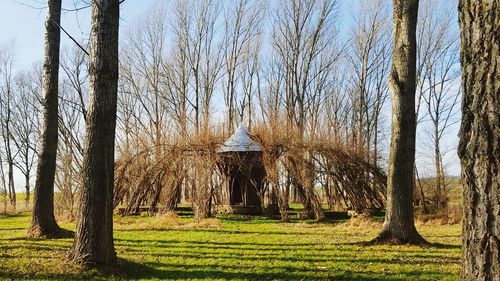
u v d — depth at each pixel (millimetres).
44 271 7762
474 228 3473
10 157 45094
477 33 3488
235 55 39375
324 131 22922
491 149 3377
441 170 28312
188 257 9633
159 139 23281
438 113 36219
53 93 13336
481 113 3434
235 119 41688
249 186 23469
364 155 23984
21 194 60688
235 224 18297
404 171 11602
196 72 38562
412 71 11539
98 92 8109
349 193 22250
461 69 3648
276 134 22031
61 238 12734
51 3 13258
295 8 37781
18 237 12727
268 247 11180
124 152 23406
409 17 11469
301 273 8047
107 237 8164
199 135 22328
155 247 11141
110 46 8195
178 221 17859
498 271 3307
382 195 23547
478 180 3447
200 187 21109
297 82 37125
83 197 8125
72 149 25891
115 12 8289
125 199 24234
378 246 11172
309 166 21484
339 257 9625
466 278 3523
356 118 42281
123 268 8156
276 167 21031
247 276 7820
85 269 7820
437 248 10852
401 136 11578
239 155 22250
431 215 21469
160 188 22234
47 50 13273
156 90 39406
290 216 22078
